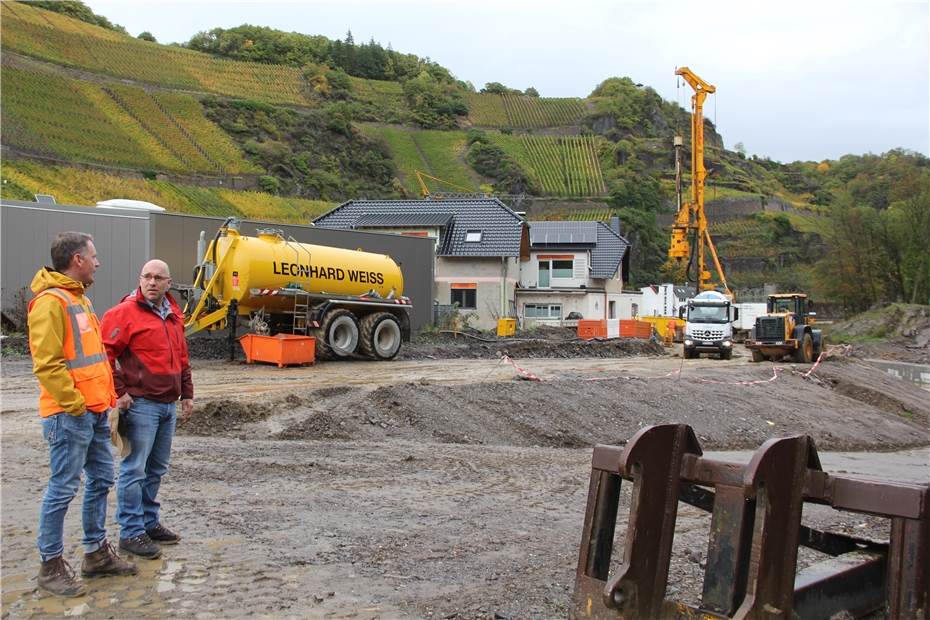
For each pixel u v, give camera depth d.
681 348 37.38
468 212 42.50
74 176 64.81
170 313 5.68
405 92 128.75
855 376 25.39
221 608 4.75
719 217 102.81
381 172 101.12
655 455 3.85
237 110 98.12
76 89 85.25
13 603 4.73
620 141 113.88
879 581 4.45
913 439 19.02
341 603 4.93
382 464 9.34
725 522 3.72
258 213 73.19
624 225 86.69
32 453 8.85
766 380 21.36
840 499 3.70
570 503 8.06
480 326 40.06
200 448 9.56
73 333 4.84
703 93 53.78
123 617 4.58
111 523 6.43
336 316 20.06
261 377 16.09
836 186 136.12
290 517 6.78
